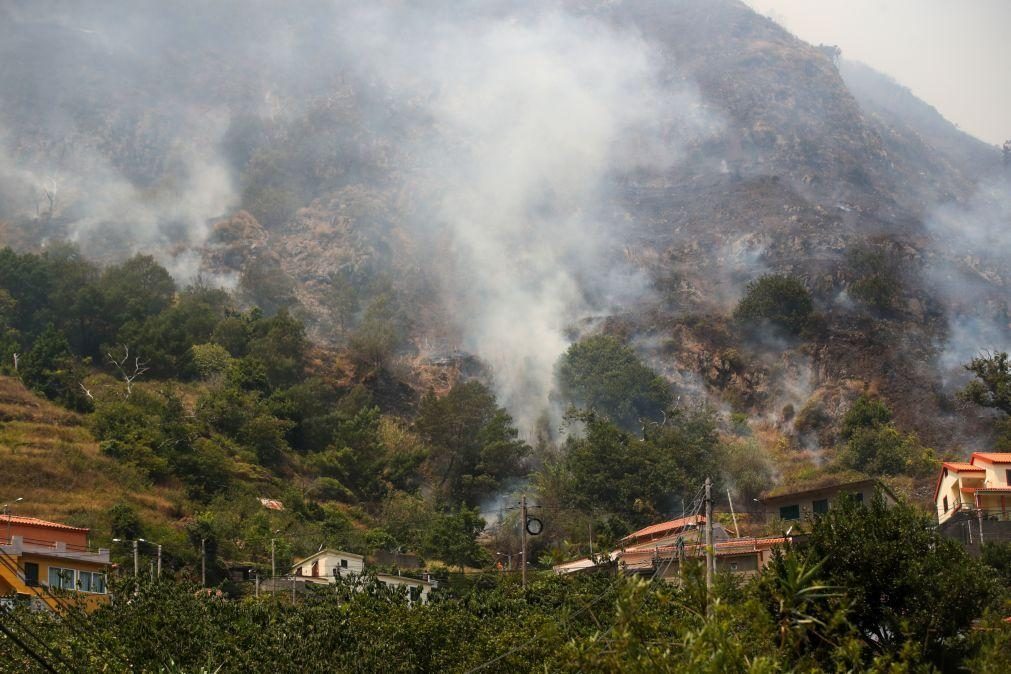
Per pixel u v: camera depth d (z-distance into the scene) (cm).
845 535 4450
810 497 8806
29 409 13188
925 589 4225
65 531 8081
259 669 4850
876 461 14988
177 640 4972
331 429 15875
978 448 16038
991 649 3775
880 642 4241
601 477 13525
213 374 16262
